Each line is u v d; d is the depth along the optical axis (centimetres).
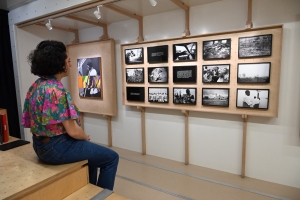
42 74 154
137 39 329
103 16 326
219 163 293
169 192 246
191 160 316
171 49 303
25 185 137
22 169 159
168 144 335
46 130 152
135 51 337
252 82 249
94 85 389
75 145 163
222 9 265
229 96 267
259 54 242
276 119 249
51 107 146
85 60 396
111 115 379
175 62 302
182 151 323
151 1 227
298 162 243
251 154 269
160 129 340
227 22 263
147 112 349
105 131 409
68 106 151
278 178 256
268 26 232
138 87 342
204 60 279
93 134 427
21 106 366
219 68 268
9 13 349
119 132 390
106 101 382
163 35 314
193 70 287
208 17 274
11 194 128
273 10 237
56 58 150
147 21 324
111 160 179
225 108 272
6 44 360
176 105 310
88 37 401
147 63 328
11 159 180
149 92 331
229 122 279
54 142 156
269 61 239
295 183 247
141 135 362
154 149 351
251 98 253
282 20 233
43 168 161
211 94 278
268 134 256
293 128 241
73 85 426
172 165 314
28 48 372
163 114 333
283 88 241
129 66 348
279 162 254
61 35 425
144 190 251
